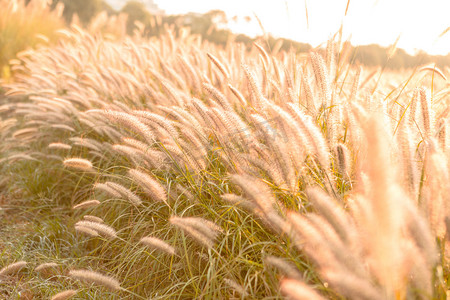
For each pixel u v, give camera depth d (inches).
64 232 135.4
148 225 111.6
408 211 52.5
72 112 171.0
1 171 187.6
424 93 85.2
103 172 137.5
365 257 59.9
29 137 176.1
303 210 83.6
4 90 317.1
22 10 450.6
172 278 98.9
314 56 105.6
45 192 161.9
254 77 108.0
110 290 98.9
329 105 104.0
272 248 85.4
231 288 83.1
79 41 270.4
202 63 183.9
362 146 84.4
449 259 63.8
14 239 134.0
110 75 163.0
